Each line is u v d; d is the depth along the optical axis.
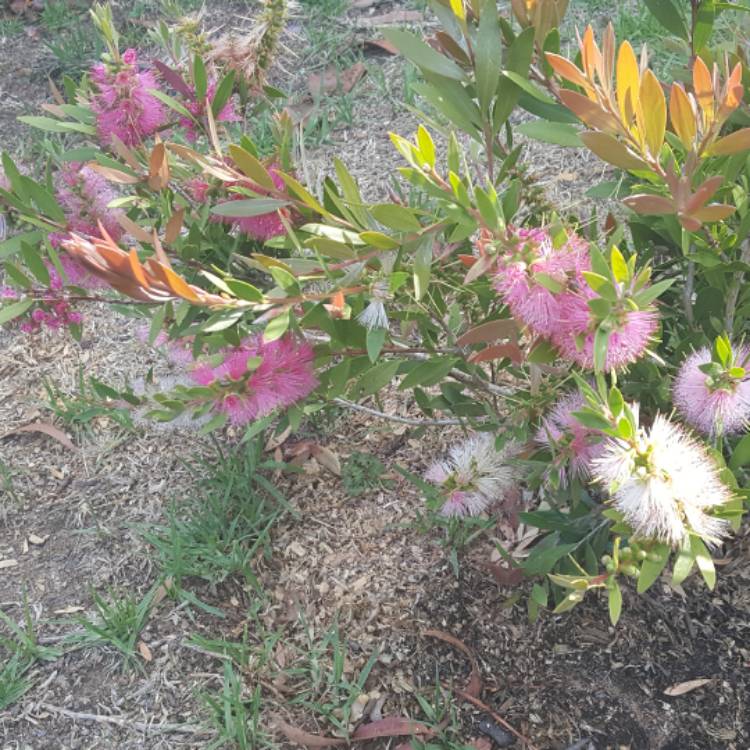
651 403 0.51
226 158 0.49
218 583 0.66
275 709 0.59
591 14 1.04
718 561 0.62
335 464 0.72
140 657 0.62
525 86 0.44
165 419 0.50
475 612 0.62
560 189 0.87
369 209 0.41
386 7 1.16
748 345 0.53
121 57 0.54
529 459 0.51
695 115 0.34
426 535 0.67
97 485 0.74
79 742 0.58
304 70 1.09
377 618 0.63
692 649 0.59
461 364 0.56
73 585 0.67
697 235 0.48
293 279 0.40
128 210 0.56
